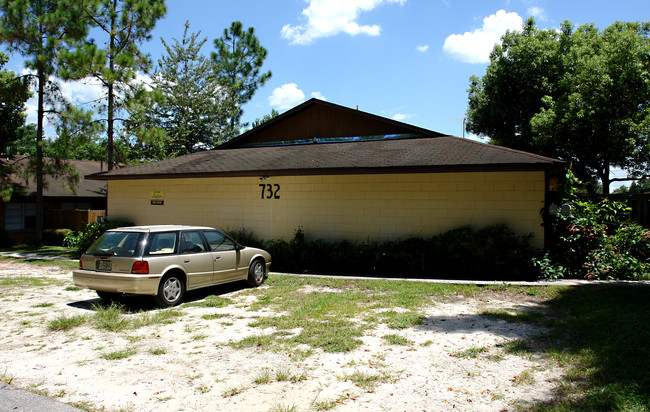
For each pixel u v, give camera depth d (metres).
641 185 32.31
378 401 4.04
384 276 11.01
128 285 7.50
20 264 14.51
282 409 3.90
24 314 7.41
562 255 10.32
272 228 13.85
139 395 4.24
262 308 7.74
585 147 21.16
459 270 10.73
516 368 4.75
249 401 4.09
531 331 6.05
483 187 11.06
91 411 3.91
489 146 12.31
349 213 12.70
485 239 10.29
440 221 11.54
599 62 20.73
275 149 16.66
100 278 7.76
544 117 22.20
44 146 18.64
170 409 3.95
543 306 7.48
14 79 18.73
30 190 22.27
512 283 9.24
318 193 13.15
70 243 20.03
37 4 18.02
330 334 6.00
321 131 17.08
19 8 16.75
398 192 12.05
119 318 7.08
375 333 6.08
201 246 8.75
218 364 5.04
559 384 4.29
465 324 6.46
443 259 10.89
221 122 38.72
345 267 12.06
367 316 7.00
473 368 4.78
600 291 8.23
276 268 12.70
